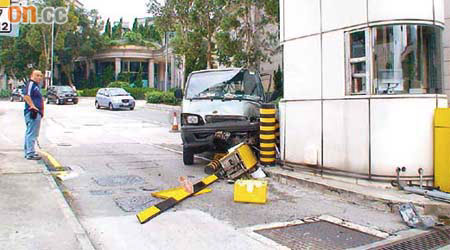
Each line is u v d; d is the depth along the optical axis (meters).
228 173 8.55
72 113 28.12
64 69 53.97
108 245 5.02
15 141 13.38
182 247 4.96
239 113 9.52
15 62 51.16
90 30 52.81
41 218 5.62
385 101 6.93
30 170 8.43
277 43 21.14
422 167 6.94
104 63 55.75
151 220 5.96
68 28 48.12
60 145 13.31
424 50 7.23
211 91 10.38
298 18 8.41
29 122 9.64
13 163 9.13
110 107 31.61
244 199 6.91
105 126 20.05
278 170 8.68
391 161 6.95
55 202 6.35
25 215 5.73
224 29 20.58
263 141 9.08
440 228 5.65
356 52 7.41
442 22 7.36
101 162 10.48
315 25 8.04
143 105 36.88
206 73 10.88
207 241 5.16
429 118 6.95
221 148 9.66
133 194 7.38
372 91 7.17
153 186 8.02
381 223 5.88
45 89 45.31
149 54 54.03
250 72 10.77
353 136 7.36
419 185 6.89
